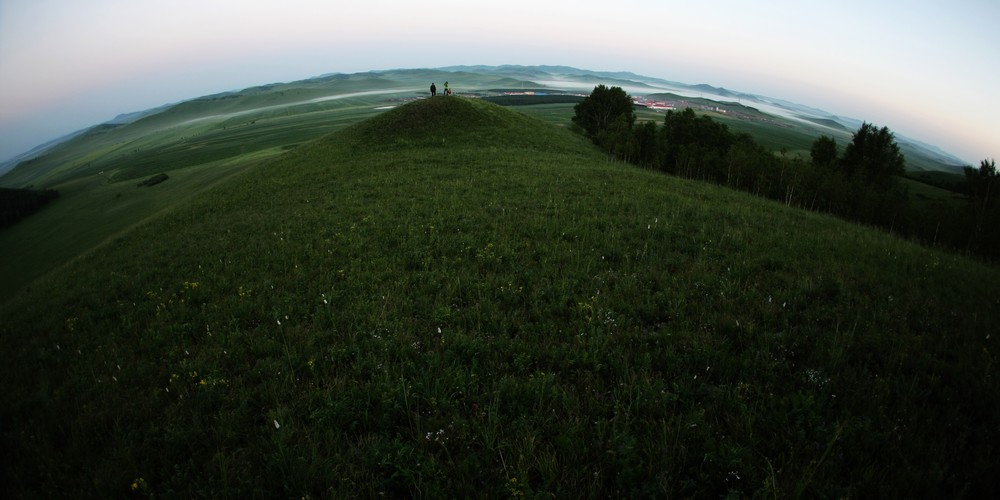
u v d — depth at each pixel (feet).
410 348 23.81
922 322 24.73
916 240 67.97
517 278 34.58
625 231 46.88
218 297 36.96
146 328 32.32
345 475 15.07
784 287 30.73
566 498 13.78
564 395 18.37
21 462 17.76
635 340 23.48
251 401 20.25
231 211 85.40
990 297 29.55
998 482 13.73
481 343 23.66
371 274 37.81
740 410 16.96
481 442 16.26
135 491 15.43
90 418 20.04
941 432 15.42
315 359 23.49
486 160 109.09
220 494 14.64
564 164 106.32
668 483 13.79
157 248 63.52
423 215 59.16
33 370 28.04
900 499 13.04
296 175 112.78
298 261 44.32
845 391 18.10
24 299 52.65
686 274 33.19
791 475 13.78
